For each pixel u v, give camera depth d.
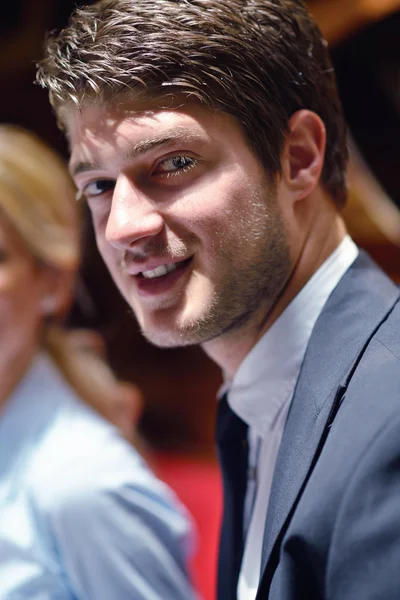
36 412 1.76
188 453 4.04
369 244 2.98
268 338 0.97
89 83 0.89
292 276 0.98
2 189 1.80
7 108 4.52
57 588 1.56
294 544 0.74
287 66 0.97
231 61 0.90
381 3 2.76
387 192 3.15
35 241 1.84
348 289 0.94
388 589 0.66
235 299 0.92
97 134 0.91
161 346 0.96
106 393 1.97
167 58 0.87
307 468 0.80
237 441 1.12
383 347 0.83
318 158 0.99
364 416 0.74
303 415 0.86
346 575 0.68
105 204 0.98
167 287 0.92
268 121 0.93
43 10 4.23
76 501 1.56
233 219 0.90
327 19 2.85
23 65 4.31
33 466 1.64
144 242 0.90
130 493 1.60
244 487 1.11
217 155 0.90
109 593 1.55
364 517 0.69
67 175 2.03
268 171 0.93
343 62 3.04
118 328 4.41
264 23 0.96
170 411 4.30
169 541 1.66
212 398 4.23
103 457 1.65
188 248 0.90
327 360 0.88
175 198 0.89
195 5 0.91
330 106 1.06
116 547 1.56
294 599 0.73
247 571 0.99
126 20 0.89
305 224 0.99
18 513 1.59
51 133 4.47
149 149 0.88
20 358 1.83
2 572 1.55
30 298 1.85
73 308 4.21
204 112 0.89
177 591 1.62
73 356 1.95
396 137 3.10
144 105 0.88
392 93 3.07
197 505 3.13
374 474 0.69
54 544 1.58
